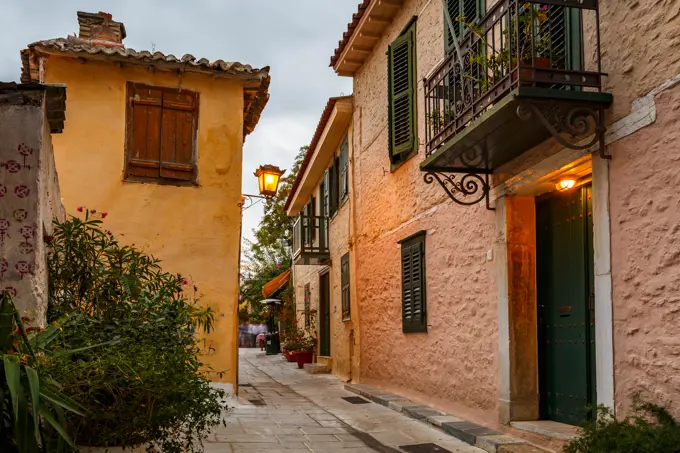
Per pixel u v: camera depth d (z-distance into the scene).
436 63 8.34
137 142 8.80
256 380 12.88
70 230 5.65
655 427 4.03
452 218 7.68
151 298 5.39
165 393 4.20
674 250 4.14
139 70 8.91
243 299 27.80
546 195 6.30
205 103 9.10
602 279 4.81
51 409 3.66
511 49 4.90
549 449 5.44
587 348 5.61
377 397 9.30
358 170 11.87
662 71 4.28
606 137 4.79
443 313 7.88
